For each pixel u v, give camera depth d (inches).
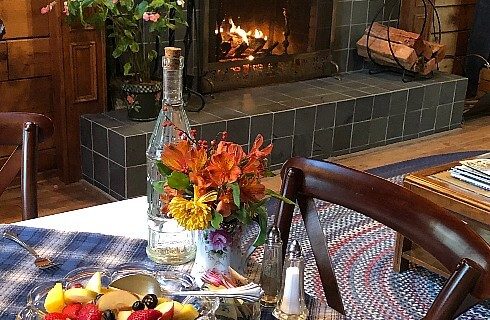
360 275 93.6
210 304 35.8
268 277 40.5
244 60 143.1
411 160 143.2
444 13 178.9
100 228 50.7
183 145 37.8
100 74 124.1
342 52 162.7
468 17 185.5
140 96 118.9
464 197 80.4
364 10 163.5
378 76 161.3
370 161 142.0
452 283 36.5
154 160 43.9
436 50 158.9
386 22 169.0
